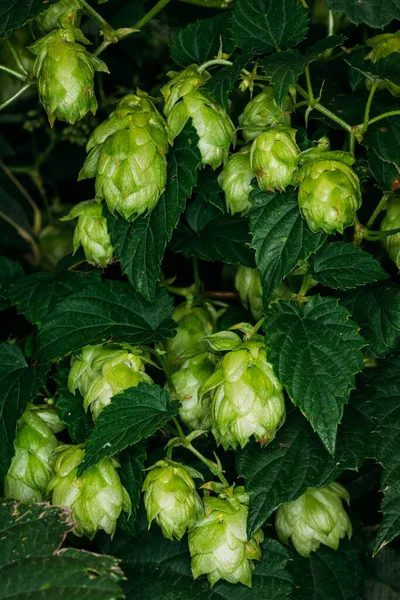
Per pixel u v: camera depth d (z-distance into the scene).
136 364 0.42
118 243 0.42
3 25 0.42
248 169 0.43
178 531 0.40
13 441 0.43
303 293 0.42
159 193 0.40
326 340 0.40
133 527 0.42
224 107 0.41
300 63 0.40
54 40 0.41
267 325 0.40
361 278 0.41
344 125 0.42
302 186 0.39
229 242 0.46
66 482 0.41
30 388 0.44
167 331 0.44
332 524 0.44
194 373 0.44
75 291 0.44
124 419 0.41
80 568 0.38
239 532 0.41
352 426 0.43
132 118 0.40
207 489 0.42
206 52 0.46
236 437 0.39
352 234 0.46
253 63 0.44
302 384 0.39
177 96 0.41
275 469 0.42
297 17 0.42
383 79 0.42
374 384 0.42
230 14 0.45
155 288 0.42
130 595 0.45
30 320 0.46
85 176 0.42
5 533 0.40
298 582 0.47
